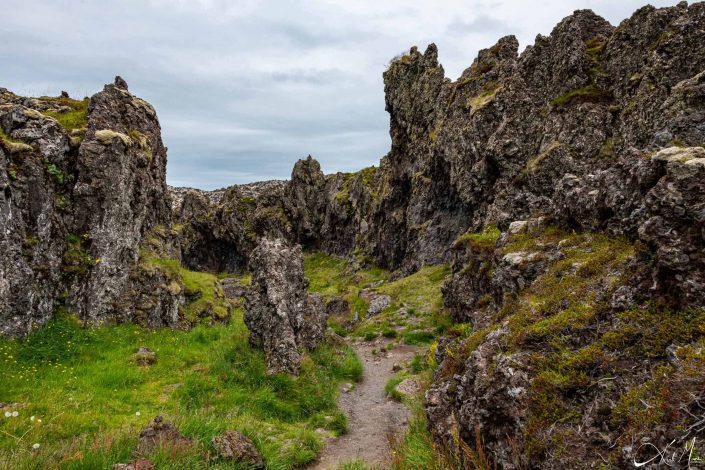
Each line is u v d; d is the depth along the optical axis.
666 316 6.20
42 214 17.53
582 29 27.94
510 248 12.90
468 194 30.20
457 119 33.44
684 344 5.65
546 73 26.78
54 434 9.65
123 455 8.21
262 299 17.44
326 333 21.39
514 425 6.61
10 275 15.66
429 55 43.78
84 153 20.22
